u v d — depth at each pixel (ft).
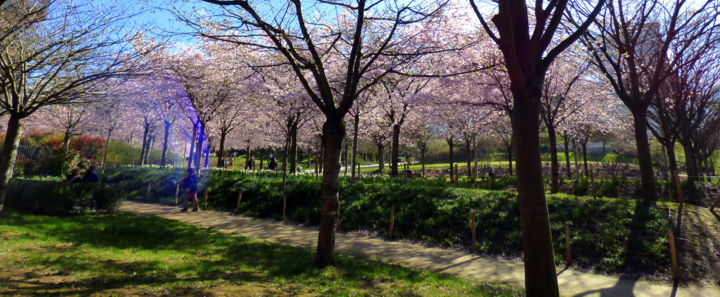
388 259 26.86
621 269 25.36
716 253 25.17
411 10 24.23
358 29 22.66
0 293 13.01
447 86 48.57
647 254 26.16
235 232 34.30
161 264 20.38
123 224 33.37
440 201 38.45
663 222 29.30
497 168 103.40
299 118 68.54
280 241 31.01
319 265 22.21
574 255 27.78
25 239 24.54
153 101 62.90
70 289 14.42
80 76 31.35
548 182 59.21
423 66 45.42
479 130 71.26
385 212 38.81
